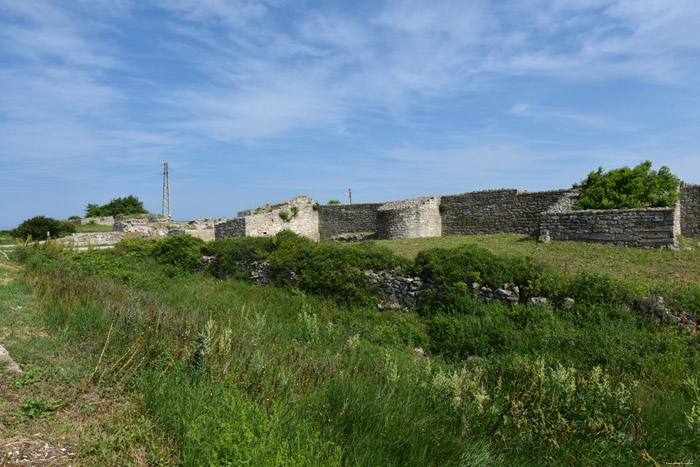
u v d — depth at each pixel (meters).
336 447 3.61
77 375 4.57
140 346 5.39
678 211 16.33
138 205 59.66
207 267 17.28
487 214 22.23
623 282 9.09
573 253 13.16
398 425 4.21
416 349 9.19
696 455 4.48
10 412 3.73
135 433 3.62
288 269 14.08
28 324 6.37
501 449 4.37
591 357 7.25
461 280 10.59
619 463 4.30
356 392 4.71
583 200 17.67
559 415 4.71
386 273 12.00
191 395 4.17
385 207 25.81
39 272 11.22
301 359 5.97
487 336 8.73
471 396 5.32
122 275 13.97
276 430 3.64
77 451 3.33
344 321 10.68
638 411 5.05
